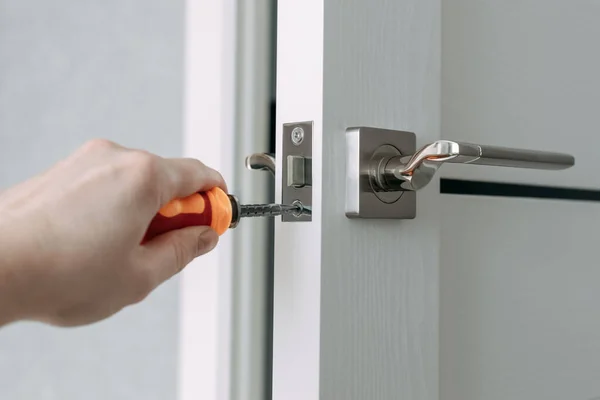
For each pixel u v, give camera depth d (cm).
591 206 69
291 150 44
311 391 42
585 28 69
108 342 79
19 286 34
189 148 59
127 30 78
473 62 58
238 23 56
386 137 46
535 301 63
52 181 36
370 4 46
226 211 40
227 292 55
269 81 57
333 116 43
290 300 43
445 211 55
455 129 56
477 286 57
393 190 45
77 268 35
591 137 70
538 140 64
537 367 62
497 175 60
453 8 56
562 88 67
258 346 56
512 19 62
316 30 43
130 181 35
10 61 92
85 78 83
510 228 61
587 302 68
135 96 77
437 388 49
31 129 89
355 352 44
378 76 46
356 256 44
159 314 74
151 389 74
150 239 38
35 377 87
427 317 49
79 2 84
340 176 44
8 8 92
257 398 56
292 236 44
